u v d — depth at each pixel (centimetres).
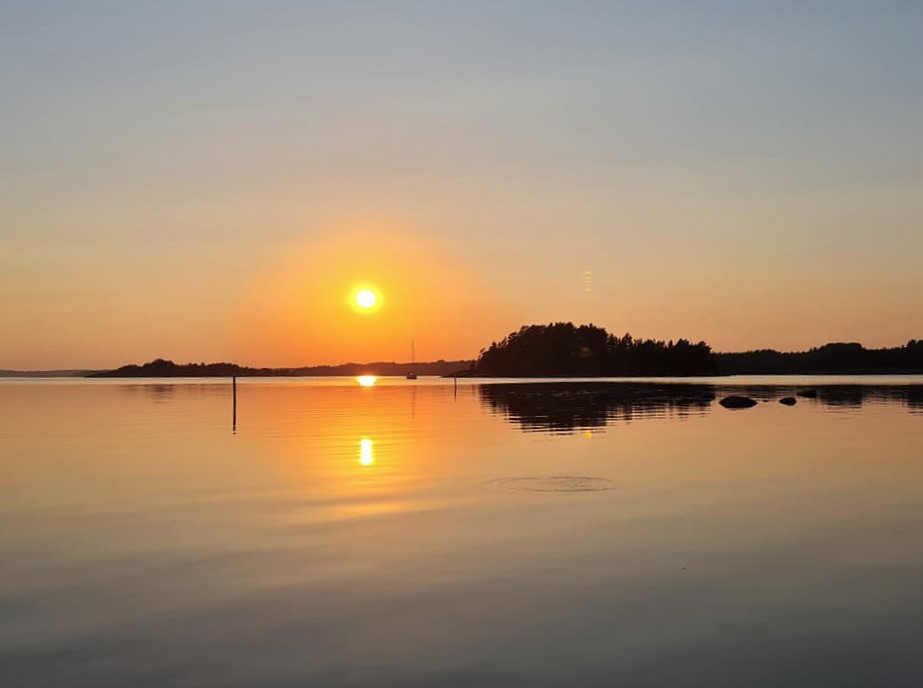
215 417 4609
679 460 2441
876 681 803
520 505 1706
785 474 2145
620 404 5816
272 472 2223
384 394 8725
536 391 9056
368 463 2406
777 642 903
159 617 990
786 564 1223
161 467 2339
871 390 8106
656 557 1265
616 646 891
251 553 1301
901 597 1062
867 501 1742
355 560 1255
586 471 2211
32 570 1203
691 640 909
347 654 870
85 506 1714
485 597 1064
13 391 9825
